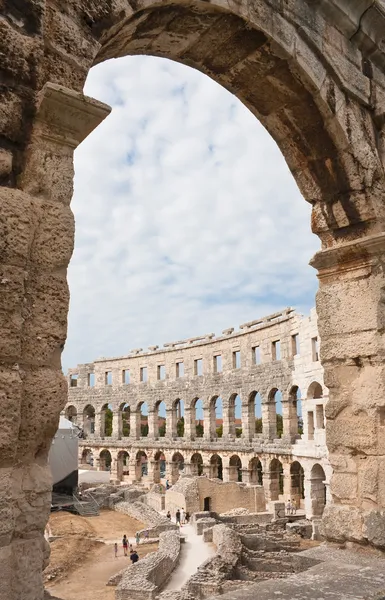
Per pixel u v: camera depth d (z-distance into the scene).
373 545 9.26
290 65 8.90
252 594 7.14
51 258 5.42
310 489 44.66
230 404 62.94
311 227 10.91
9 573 4.71
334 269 10.68
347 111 9.92
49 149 5.60
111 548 38.03
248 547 31.05
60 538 39.84
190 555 32.59
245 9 7.99
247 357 60.69
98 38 6.30
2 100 5.38
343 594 7.12
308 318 49.19
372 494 9.47
